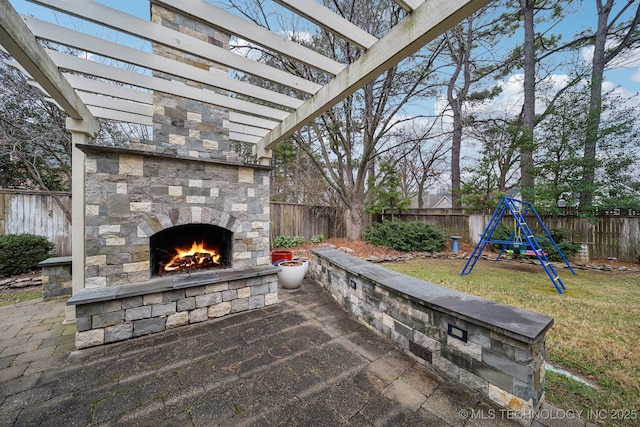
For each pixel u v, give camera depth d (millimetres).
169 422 1632
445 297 2223
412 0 1730
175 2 1731
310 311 3471
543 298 3953
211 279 3189
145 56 2338
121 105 3516
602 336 2730
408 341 2379
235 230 3660
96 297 2541
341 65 2426
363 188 8852
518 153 8391
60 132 6746
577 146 6723
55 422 1634
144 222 3033
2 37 1698
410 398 1833
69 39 2080
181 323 3014
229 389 1937
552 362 2279
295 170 11258
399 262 6961
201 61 3484
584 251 6246
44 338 2742
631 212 6277
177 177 3234
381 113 7508
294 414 1694
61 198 5750
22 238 4867
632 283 4797
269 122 3947
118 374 2125
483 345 1787
